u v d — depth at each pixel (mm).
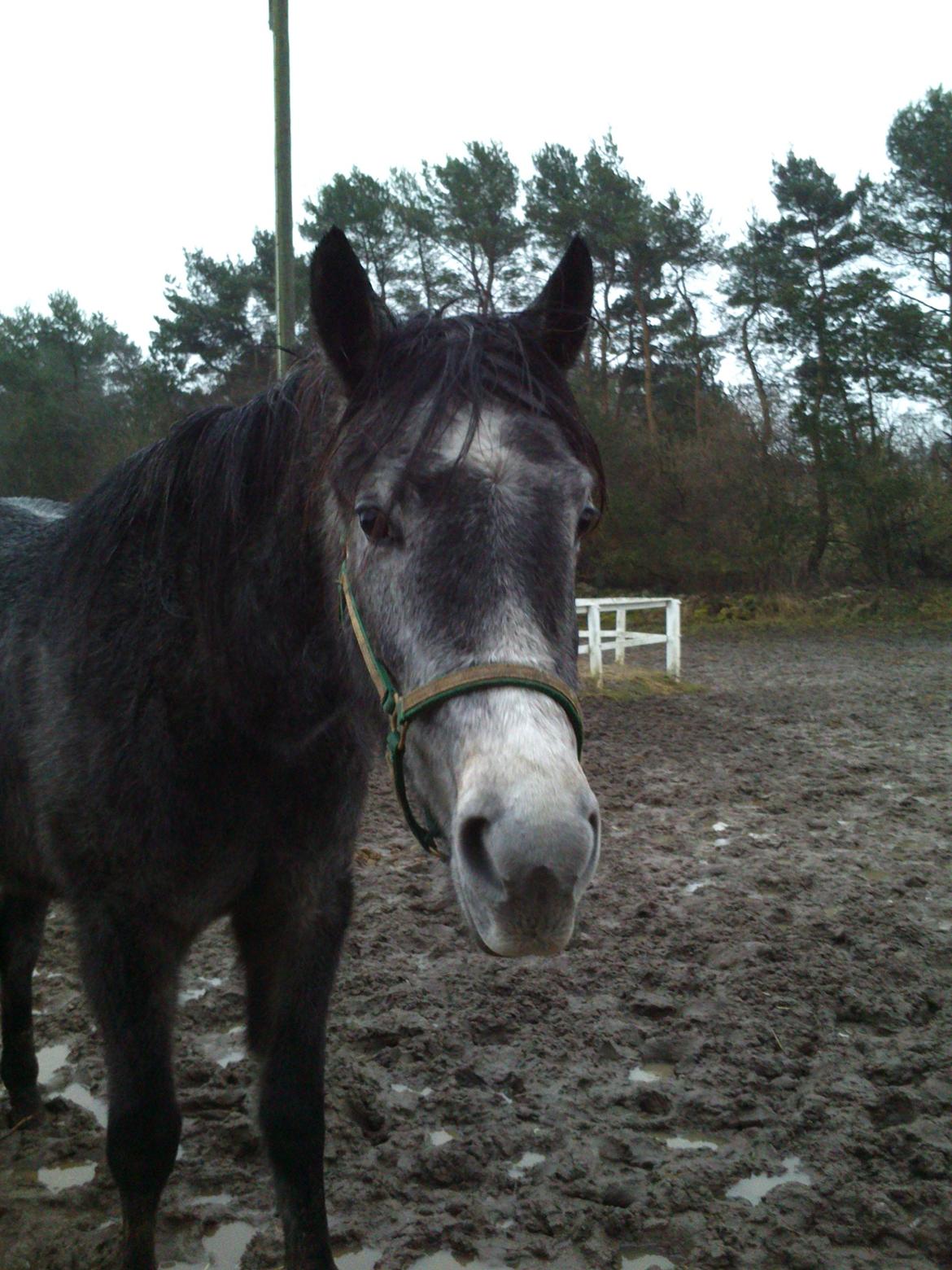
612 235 28594
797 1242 2410
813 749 8484
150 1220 2174
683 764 7777
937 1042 3393
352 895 2371
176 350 29578
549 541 1666
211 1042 3443
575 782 1511
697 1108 2971
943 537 25953
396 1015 3514
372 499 1720
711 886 4918
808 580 26547
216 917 2277
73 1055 3336
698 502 25906
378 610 1750
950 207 28281
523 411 1781
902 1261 2375
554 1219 2479
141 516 2342
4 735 2504
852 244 29031
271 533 2133
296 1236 2160
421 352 1834
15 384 35062
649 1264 2375
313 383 2115
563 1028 3461
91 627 2248
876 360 27453
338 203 25828
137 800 2094
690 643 19953
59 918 4637
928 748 8578
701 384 31734
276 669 2105
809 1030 3459
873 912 4520
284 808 2195
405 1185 2633
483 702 1558
